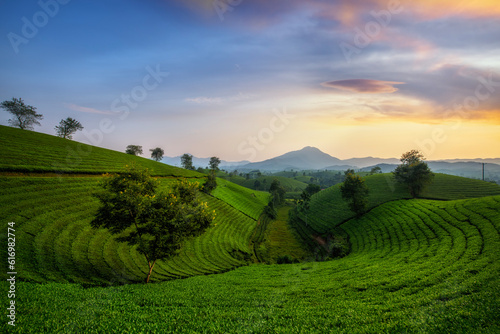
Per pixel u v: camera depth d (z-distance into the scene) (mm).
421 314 14500
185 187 31797
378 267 33312
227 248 55500
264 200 141625
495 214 45125
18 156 47438
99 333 12781
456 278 21891
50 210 36094
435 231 48938
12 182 37906
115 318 14922
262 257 58469
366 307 17641
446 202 68500
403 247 46406
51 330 12484
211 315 16375
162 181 76750
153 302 19359
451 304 15516
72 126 104438
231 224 74750
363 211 84062
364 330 13125
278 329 13680
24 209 33656
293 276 34938
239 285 28688
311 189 169750
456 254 31891
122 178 29281
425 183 89312
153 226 29188
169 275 34750
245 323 14844
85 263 29750
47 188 40969
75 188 44688
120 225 28906
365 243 59656
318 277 32469
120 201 27031
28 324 12742
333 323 14664
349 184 84438
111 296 20219
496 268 22766
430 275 24438
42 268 25562
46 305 16172
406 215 67375
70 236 33375
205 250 50000
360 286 24297
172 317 15711
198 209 30734
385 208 81375
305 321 15109
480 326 12227
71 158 59500
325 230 83250
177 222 28672
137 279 30219
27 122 98375
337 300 20734
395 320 14391
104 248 34688
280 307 19109
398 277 25875
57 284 22391
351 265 38719
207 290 25047
